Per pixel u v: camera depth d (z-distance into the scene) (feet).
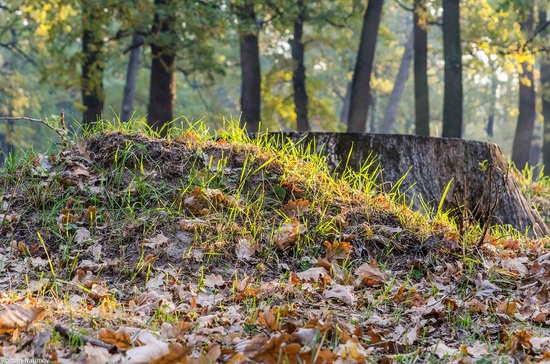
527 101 70.49
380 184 19.76
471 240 17.63
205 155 18.84
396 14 144.97
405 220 18.21
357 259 16.46
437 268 16.14
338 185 19.10
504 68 63.05
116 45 71.41
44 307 11.91
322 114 77.46
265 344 10.12
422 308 13.53
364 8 69.41
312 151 21.12
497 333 12.49
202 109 117.60
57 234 16.11
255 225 16.87
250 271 15.49
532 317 13.30
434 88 168.45
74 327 11.20
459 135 53.11
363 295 14.37
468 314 13.15
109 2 54.13
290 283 14.34
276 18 66.49
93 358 9.75
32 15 70.33
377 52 119.55
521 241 20.20
